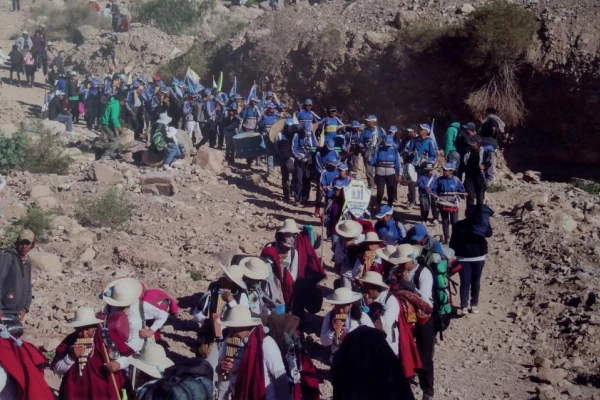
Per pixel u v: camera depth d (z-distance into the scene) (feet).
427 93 89.92
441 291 32.89
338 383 22.91
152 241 51.26
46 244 48.29
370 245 33.09
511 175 78.79
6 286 29.43
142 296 27.30
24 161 68.54
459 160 58.39
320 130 68.90
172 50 123.03
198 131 83.56
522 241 54.08
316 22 100.22
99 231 51.72
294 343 26.11
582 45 83.51
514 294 45.44
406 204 65.67
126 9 154.71
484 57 85.35
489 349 38.29
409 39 89.76
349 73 93.66
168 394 21.04
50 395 24.49
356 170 70.79
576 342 37.70
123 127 87.04
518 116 85.10
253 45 101.71
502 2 87.10
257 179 70.28
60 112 92.43
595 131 82.74
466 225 41.96
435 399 32.76
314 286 35.14
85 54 130.72
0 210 52.54
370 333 23.11
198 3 144.15
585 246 51.08
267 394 24.79
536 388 33.17
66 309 37.96
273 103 77.25
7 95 108.88
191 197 63.52
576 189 70.79
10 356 23.91
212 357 28.48
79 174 68.95
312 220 60.03
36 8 159.12
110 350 24.22
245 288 28.78
